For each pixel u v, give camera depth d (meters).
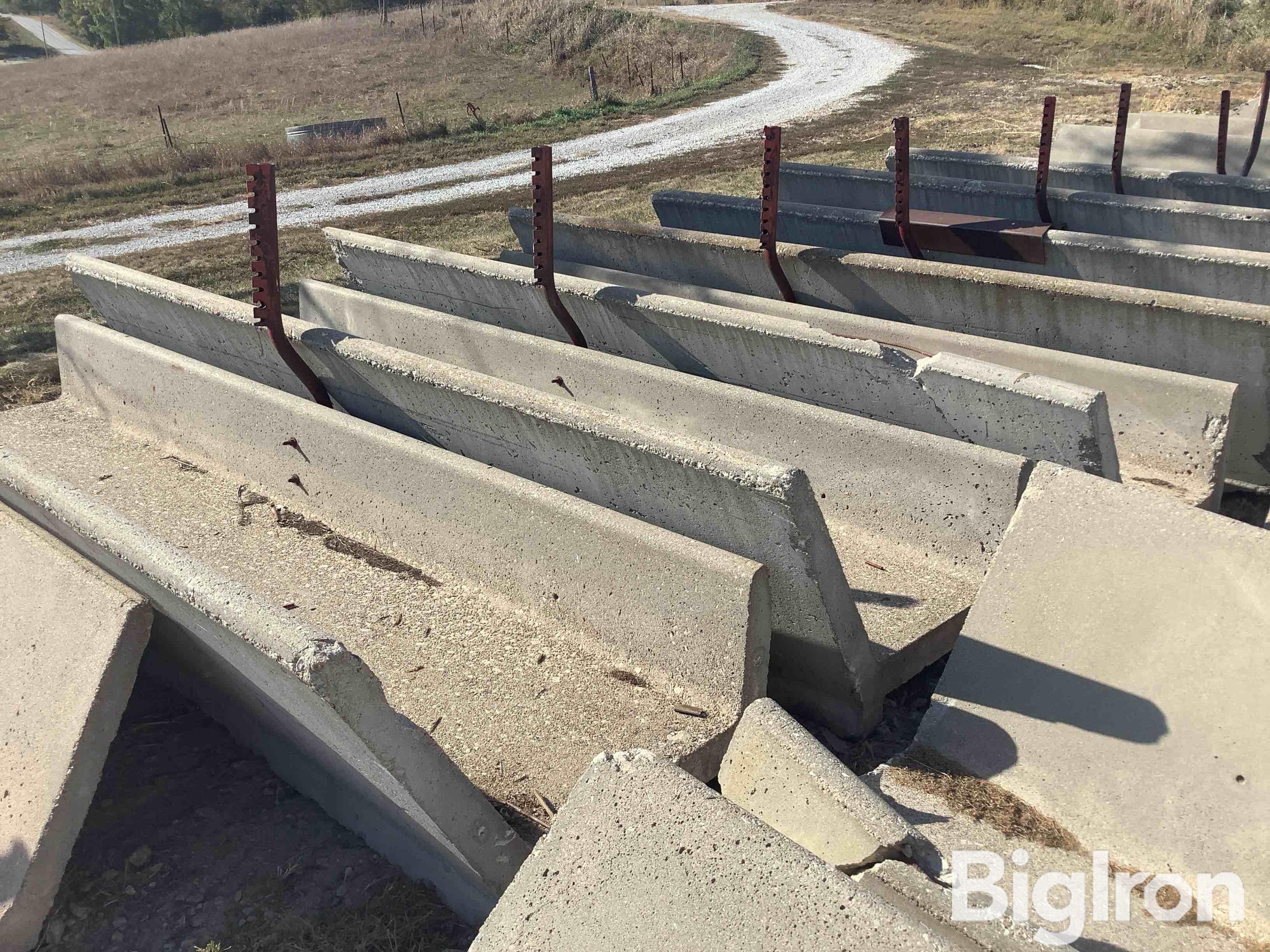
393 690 3.77
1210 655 3.03
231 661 3.09
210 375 5.59
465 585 4.36
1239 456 5.29
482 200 15.16
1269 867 2.66
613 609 3.74
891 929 1.91
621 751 2.82
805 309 5.75
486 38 39.12
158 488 5.61
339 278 10.30
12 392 7.45
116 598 3.14
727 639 3.37
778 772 2.83
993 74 24.62
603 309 5.95
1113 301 5.19
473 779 3.27
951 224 6.55
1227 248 6.21
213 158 19.77
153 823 3.56
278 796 3.73
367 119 24.19
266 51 42.91
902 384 4.64
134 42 81.31
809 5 44.38
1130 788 2.96
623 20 37.69
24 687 3.25
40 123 31.67
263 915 3.13
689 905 2.12
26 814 3.03
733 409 4.88
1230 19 24.86
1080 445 4.04
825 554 3.35
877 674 3.65
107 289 6.68
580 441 3.94
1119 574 3.30
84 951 3.03
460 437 4.73
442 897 3.18
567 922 2.25
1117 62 24.89
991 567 3.57
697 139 19.53
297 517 5.18
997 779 3.16
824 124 19.77
